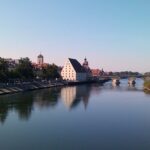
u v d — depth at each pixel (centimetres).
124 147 4491
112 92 14625
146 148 4450
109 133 5344
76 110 8000
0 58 13725
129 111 7894
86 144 4638
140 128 5759
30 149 4384
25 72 15600
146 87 17175
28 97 10962
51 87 17950
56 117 6862
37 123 6153
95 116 7056
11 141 4797
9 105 8612
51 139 4916
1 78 12794
